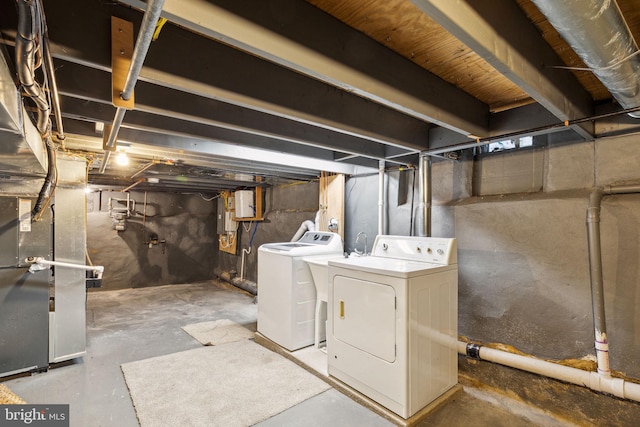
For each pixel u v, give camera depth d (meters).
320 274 2.96
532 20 1.28
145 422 2.00
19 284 2.56
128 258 6.09
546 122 1.98
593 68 1.21
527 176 2.40
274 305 3.20
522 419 2.08
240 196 5.57
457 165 2.78
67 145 2.78
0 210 2.50
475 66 1.65
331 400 2.27
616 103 2.00
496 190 2.57
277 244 3.61
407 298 2.00
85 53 1.17
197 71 1.38
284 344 3.05
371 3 1.19
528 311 2.32
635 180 1.92
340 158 3.12
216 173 4.21
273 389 2.40
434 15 0.92
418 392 2.06
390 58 1.50
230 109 1.95
